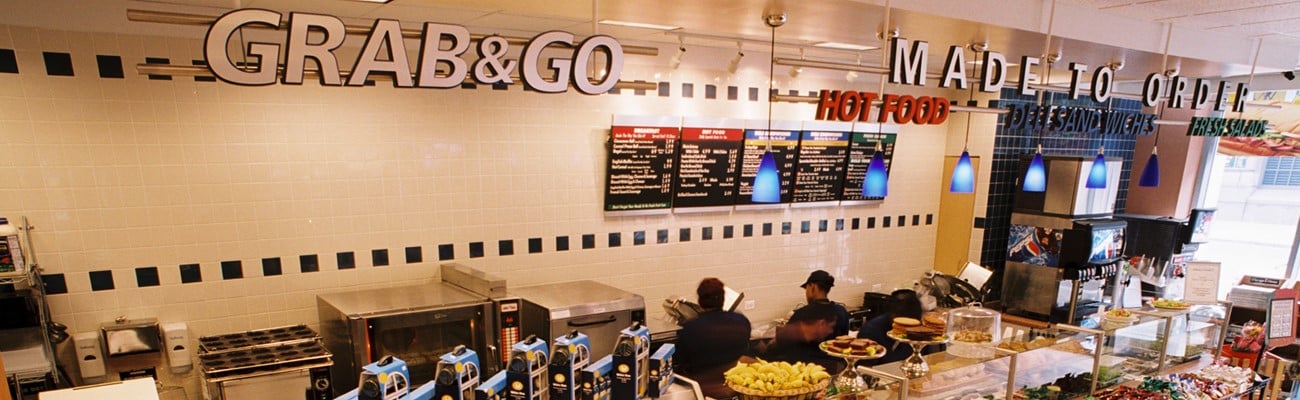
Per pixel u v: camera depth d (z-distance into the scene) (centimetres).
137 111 375
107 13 359
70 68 358
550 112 489
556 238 507
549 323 406
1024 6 380
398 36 254
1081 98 724
